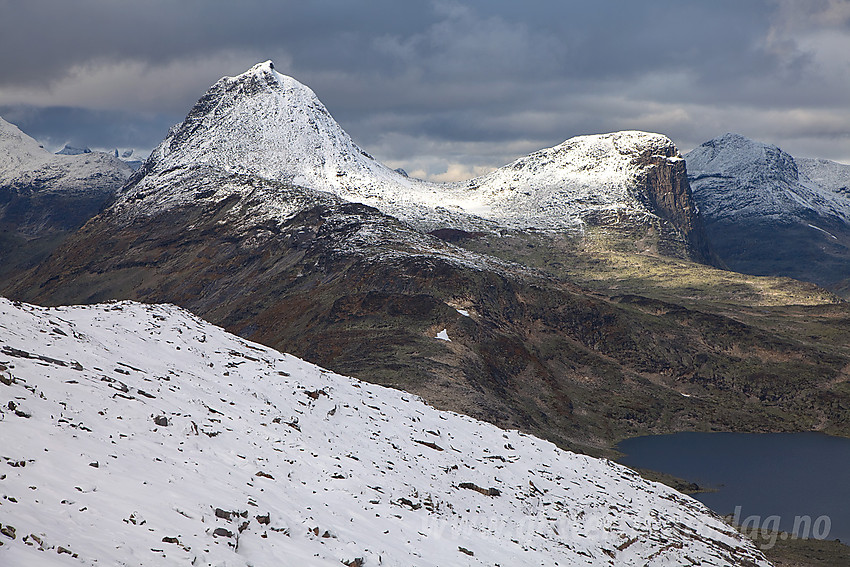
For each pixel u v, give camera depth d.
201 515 26.67
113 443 30.36
